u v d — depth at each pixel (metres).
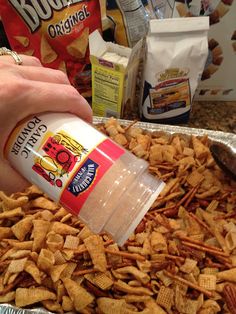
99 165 0.30
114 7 0.56
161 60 0.53
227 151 0.49
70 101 0.31
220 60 0.61
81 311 0.41
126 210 0.31
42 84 0.30
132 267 0.43
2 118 0.29
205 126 0.61
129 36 0.58
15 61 0.34
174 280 0.42
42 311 0.40
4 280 0.42
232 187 0.50
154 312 0.40
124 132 0.55
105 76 0.55
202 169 0.51
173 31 0.52
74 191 0.30
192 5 0.56
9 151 0.31
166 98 0.57
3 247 0.45
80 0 0.55
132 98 0.61
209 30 0.58
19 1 0.54
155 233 0.45
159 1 0.56
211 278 0.42
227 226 0.47
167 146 0.53
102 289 0.42
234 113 0.64
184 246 0.45
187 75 0.55
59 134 0.30
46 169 0.30
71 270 0.43
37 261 0.43
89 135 0.31
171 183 0.50
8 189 0.34
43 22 0.56
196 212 0.49
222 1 0.55
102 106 0.59
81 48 0.58
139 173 0.31
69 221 0.47
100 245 0.43
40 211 0.47
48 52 0.59
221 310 0.42
